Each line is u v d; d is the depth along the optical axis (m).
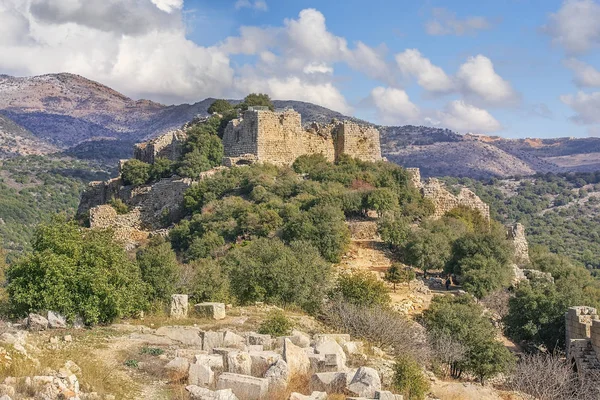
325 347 30.64
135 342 32.34
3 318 36.44
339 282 54.31
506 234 100.06
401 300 62.00
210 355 27.95
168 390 25.03
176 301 42.12
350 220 90.56
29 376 22.34
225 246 80.44
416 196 101.12
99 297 36.97
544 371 42.31
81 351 29.30
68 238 39.78
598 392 41.22
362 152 113.25
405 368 30.84
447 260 78.56
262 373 27.05
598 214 191.50
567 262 98.75
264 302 50.78
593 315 51.06
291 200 91.00
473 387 38.59
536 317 58.28
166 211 101.88
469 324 50.31
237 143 108.88
